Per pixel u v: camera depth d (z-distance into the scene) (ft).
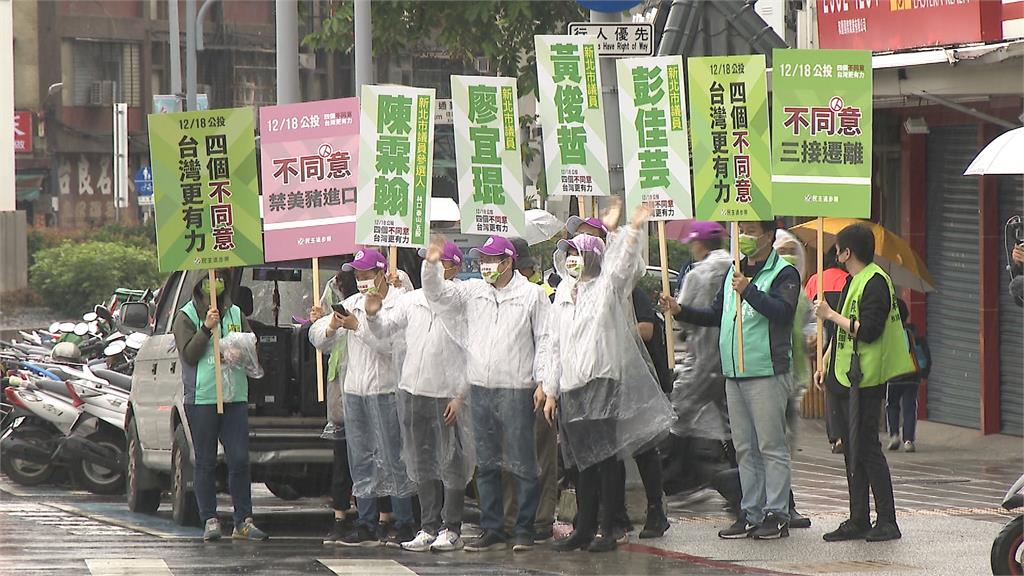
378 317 58.75
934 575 50.60
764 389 57.00
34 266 185.78
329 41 136.05
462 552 57.36
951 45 89.04
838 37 99.71
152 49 253.85
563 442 56.13
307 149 62.13
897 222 106.63
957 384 103.09
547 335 56.39
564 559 54.70
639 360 55.72
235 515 62.44
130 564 54.03
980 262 99.71
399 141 61.72
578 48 61.67
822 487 78.84
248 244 61.46
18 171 240.73
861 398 57.26
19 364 88.12
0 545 60.03
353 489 60.13
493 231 62.34
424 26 130.52
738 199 57.82
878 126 107.14
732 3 91.09
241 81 258.16
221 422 61.98
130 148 250.16
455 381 58.08
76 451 81.30
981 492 76.33
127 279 189.88
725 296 57.88
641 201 59.47
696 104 58.34
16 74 243.60
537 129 131.44
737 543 57.57
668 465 64.59
